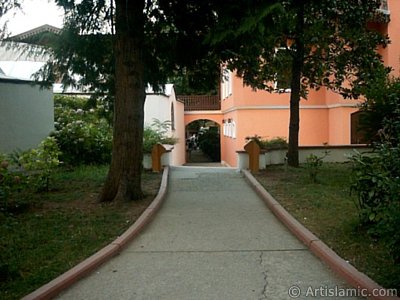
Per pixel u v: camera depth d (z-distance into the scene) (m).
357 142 21.94
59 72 12.18
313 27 13.94
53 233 7.00
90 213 8.52
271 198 9.70
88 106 13.81
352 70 15.27
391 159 6.07
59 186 11.67
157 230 7.53
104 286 4.95
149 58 11.88
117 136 9.70
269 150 16.70
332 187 11.10
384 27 21.55
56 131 16.41
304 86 16.53
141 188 11.01
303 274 5.26
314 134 24.33
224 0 7.95
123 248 6.45
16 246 6.28
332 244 6.16
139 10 9.57
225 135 30.91
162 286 4.93
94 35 11.41
